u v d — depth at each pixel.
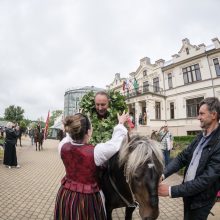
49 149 18.72
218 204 4.73
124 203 2.39
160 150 1.91
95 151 2.00
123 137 2.12
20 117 65.12
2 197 5.36
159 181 1.86
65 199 1.98
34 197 5.48
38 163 10.91
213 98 2.23
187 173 2.28
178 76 25.17
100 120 3.12
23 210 4.60
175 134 24.53
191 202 2.13
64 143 2.18
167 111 25.95
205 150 2.09
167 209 4.83
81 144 2.06
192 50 23.95
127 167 1.83
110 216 2.48
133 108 28.19
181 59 25.03
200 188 1.94
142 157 1.79
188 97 23.88
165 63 28.92
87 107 3.17
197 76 23.50
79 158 1.99
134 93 27.03
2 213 4.39
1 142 11.76
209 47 24.09
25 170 8.94
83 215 1.91
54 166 10.24
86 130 2.07
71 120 2.04
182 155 2.51
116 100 3.20
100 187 2.37
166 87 26.48
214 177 1.93
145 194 1.72
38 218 4.23
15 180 7.16
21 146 20.20
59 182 7.15
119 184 2.25
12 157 9.33
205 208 2.08
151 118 24.53
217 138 2.06
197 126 22.48
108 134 2.92
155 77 27.86
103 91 3.10
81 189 1.97
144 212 1.70
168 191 2.01
